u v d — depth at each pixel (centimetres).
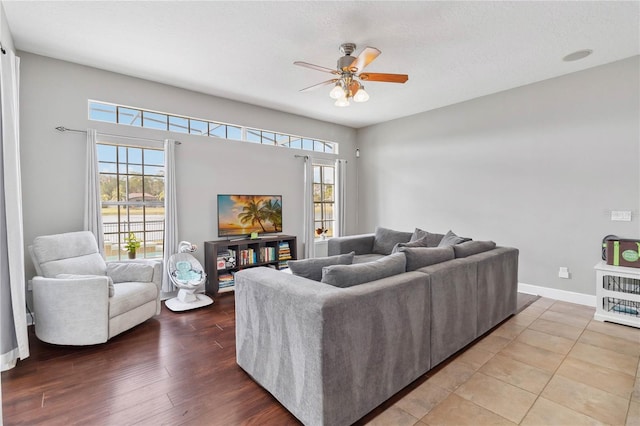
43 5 238
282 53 319
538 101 398
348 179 632
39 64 320
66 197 335
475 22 264
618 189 343
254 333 210
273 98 456
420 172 536
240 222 462
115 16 254
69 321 259
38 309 266
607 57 331
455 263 253
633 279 328
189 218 423
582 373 224
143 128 385
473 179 466
